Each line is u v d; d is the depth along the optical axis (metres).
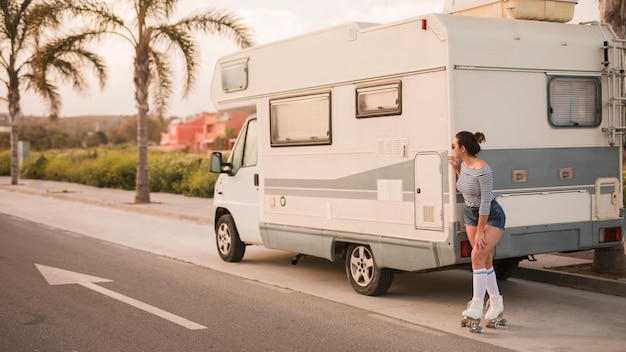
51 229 16.05
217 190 11.35
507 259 8.75
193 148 84.81
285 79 9.46
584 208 8.12
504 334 6.78
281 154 9.60
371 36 8.12
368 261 8.47
